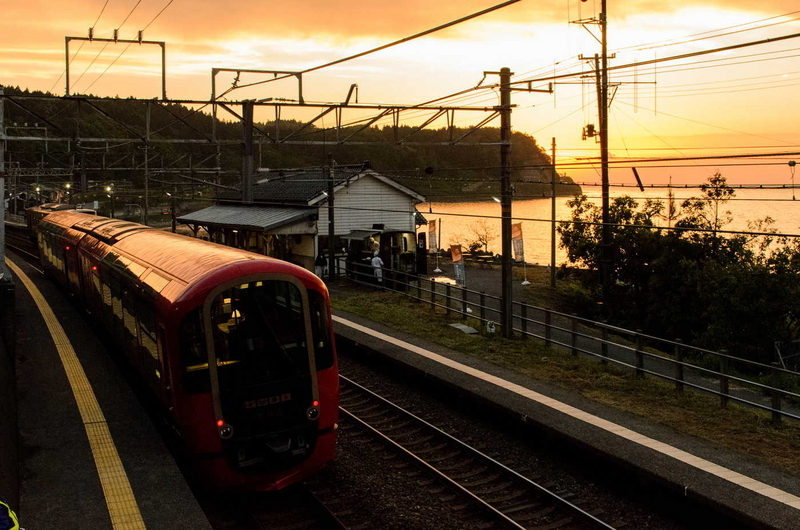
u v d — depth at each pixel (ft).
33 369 42.24
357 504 28.91
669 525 27.53
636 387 42.14
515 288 91.56
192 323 26.84
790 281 59.98
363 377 49.75
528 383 43.01
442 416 41.14
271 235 93.76
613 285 81.76
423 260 97.25
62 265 68.39
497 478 31.96
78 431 32.19
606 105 78.33
